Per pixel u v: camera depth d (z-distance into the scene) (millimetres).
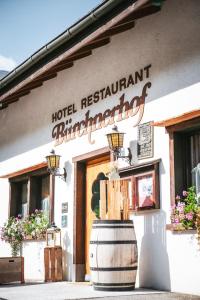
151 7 7086
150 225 6996
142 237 7133
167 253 6617
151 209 6930
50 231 8859
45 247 8672
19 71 8953
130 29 7887
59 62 8102
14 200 11398
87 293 6402
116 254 6562
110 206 7215
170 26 7059
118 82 8047
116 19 6590
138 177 7312
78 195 8836
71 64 9328
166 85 7012
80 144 8875
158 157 7008
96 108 8531
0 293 6691
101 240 6629
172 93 6883
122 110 7855
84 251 8695
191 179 6668
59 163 9445
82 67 9062
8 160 11742
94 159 8703
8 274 8195
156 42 7301
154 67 7289
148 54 7441
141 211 7195
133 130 7539
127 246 6613
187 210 6250
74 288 7148
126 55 7926
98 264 6633
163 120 6660
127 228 6672
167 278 6570
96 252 6660
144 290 6637
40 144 10297
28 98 11016
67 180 9164
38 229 9711
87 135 8688
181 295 6027
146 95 7375
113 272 6551
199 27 6531
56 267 8672
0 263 8172
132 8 6270
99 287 6648
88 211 8742
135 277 6707
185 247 6328
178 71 6820
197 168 6602
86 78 8922
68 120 9352
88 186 8820
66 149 9297
